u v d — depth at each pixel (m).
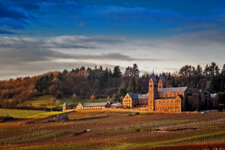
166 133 119.25
